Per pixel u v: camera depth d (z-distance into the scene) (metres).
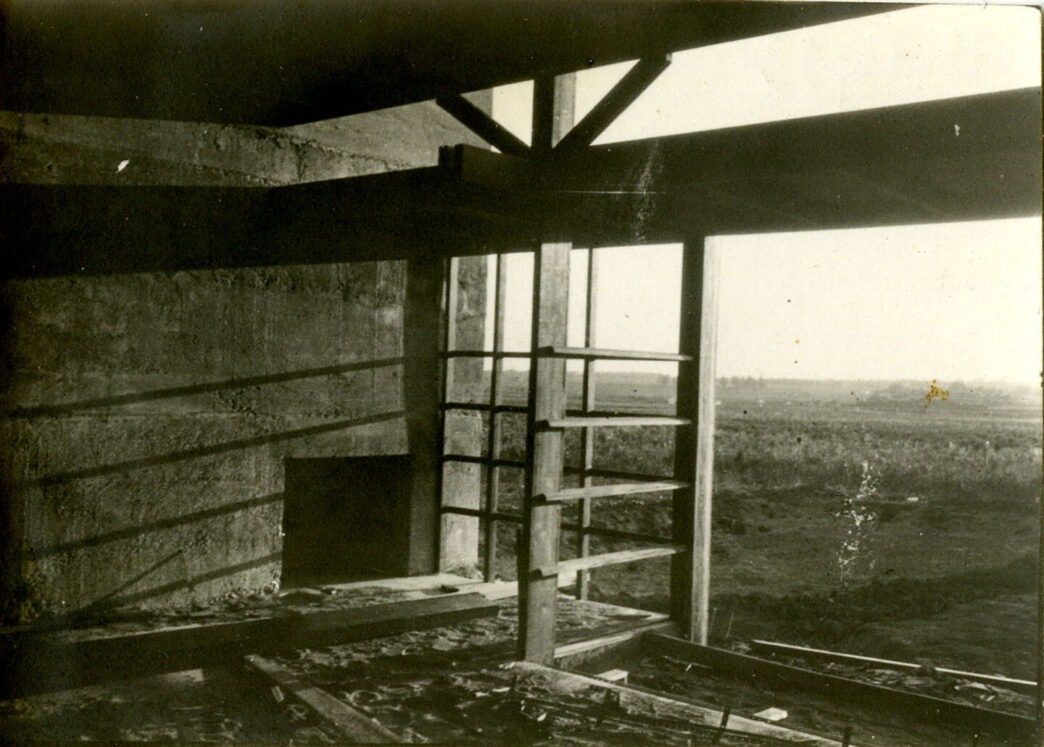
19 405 5.82
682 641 5.91
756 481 19.73
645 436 29.64
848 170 4.25
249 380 7.05
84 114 6.11
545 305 5.11
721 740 3.99
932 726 4.56
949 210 5.19
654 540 6.45
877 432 31.06
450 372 8.45
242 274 6.99
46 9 5.89
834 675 5.41
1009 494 17.67
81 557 6.10
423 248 8.16
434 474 8.41
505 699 4.47
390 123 8.22
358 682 4.80
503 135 5.64
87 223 6.14
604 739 3.97
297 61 6.09
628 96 4.99
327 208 6.20
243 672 4.98
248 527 7.05
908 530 13.88
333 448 7.61
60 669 4.77
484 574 7.87
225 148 6.91
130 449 6.35
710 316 6.36
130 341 6.36
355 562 8.40
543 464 5.19
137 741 3.87
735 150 4.53
